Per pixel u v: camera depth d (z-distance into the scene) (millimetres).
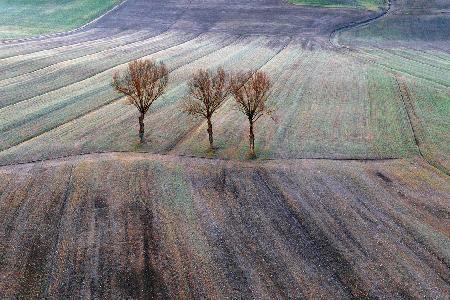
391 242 29906
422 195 35094
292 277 26844
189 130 46188
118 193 34750
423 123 48562
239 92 40344
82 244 29359
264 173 37906
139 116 45594
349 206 33688
